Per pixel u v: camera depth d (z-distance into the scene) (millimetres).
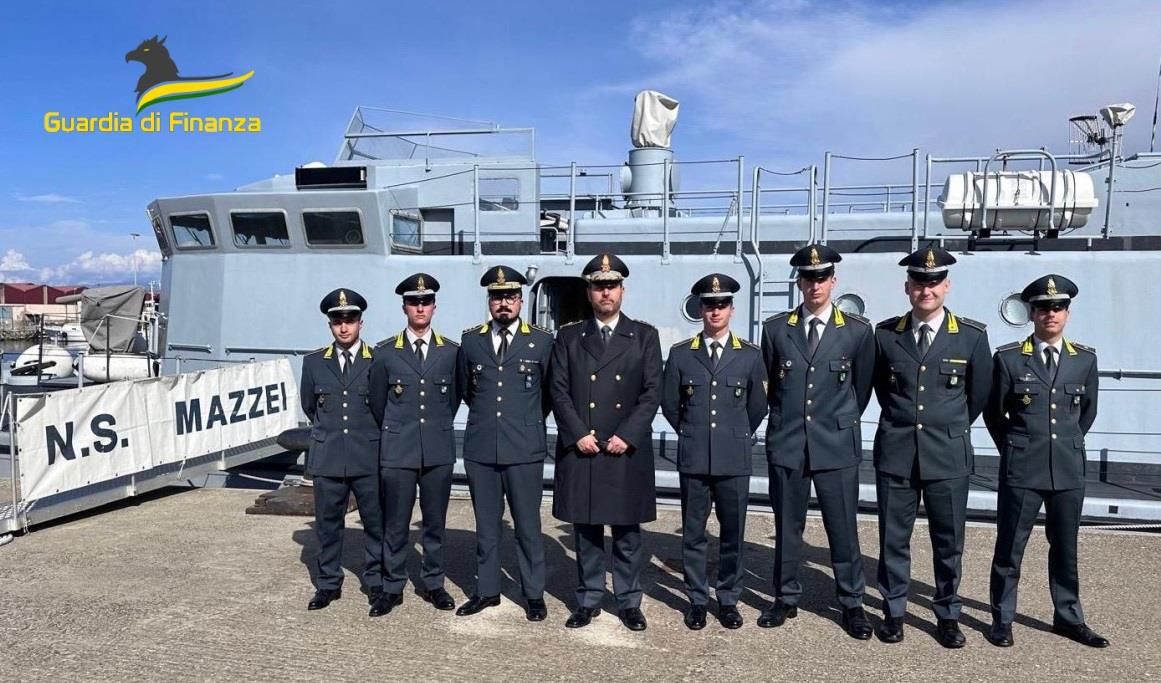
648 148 10336
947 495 4012
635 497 4195
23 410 6086
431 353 4520
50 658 3904
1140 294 6645
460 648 4016
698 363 4309
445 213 9117
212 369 7812
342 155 9961
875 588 4898
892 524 4141
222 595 4785
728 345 4336
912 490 4121
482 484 4449
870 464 6980
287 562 5438
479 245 7785
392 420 4453
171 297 8578
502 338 4469
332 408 4523
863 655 3924
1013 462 4031
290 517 6652
